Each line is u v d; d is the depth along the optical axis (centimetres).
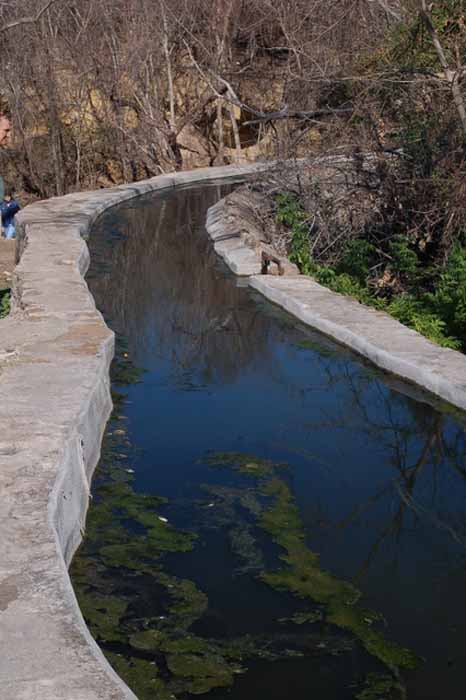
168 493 710
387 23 1702
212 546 632
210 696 474
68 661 404
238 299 1333
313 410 888
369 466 767
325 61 1736
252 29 3089
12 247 2142
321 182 1677
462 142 1456
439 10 1502
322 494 717
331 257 1625
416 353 955
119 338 1142
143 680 486
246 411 886
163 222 2080
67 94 3366
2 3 3141
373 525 668
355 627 539
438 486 733
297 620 546
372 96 1545
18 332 945
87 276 1512
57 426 671
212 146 3706
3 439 645
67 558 593
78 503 644
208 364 1031
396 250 1524
